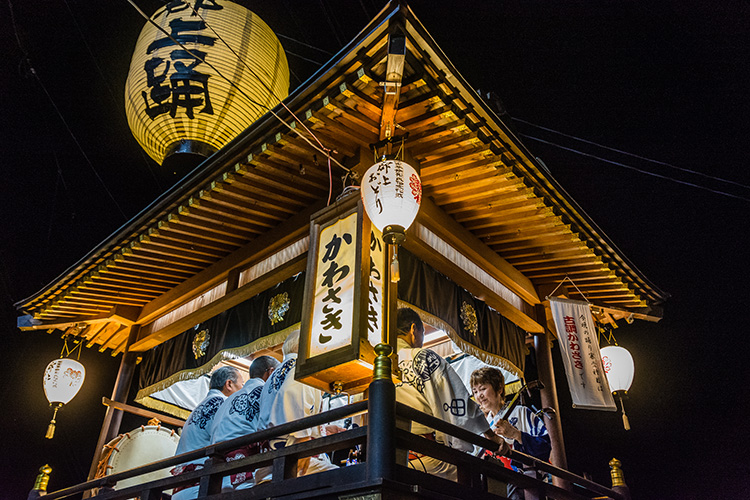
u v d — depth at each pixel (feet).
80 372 28.48
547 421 22.26
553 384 23.73
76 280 26.25
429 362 16.05
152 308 27.94
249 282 22.43
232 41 20.68
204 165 19.29
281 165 18.92
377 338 14.79
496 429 17.33
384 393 11.85
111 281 26.22
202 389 30.37
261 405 16.65
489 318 22.77
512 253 24.03
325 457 16.88
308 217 20.86
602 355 25.18
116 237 23.08
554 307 23.43
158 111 20.15
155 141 21.24
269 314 21.30
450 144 18.06
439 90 16.08
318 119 16.89
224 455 15.21
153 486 16.22
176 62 19.95
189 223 21.66
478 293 22.11
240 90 20.30
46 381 27.71
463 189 20.02
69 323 28.84
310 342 15.38
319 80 16.12
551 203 20.30
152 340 26.96
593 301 26.50
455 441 16.28
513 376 26.68
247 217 21.74
